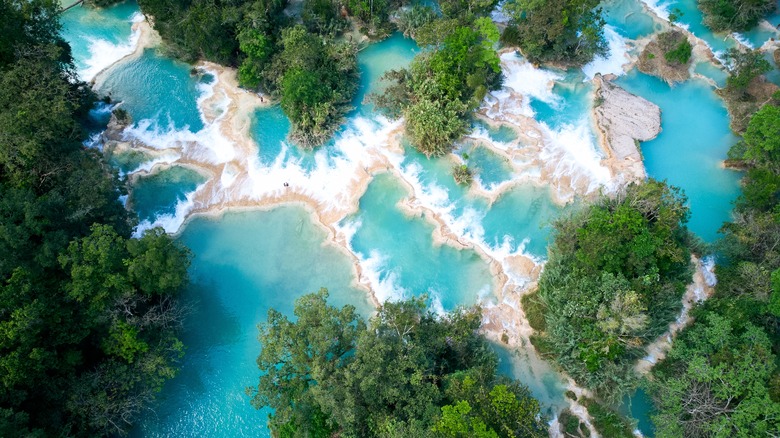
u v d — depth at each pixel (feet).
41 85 176.86
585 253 161.07
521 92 223.30
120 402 146.20
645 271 157.99
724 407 137.69
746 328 151.02
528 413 128.88
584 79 227.40
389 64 233.55
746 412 131.95
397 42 240.94
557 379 161.79
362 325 148.97
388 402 141.08
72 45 240.32
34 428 132.87
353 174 202.59
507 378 149.48
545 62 231.71
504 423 125.70
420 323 157.48
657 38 238.07
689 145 210.59
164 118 217.97
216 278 183.01
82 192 166.09
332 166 204.95
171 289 166.71
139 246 152.25
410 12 237.25
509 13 226.99
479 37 217.97
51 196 162.91
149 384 153.17
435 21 215.72
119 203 180.04
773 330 155.12
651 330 154.61
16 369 129.59
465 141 208.64
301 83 203.21
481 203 195.62
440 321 166.09
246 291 180.65
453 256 185.57
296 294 179.93
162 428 157.89
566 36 220.23
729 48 232.32
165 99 223.71
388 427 127.95
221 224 194.08
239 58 225.35
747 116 209.87
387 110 215.51
